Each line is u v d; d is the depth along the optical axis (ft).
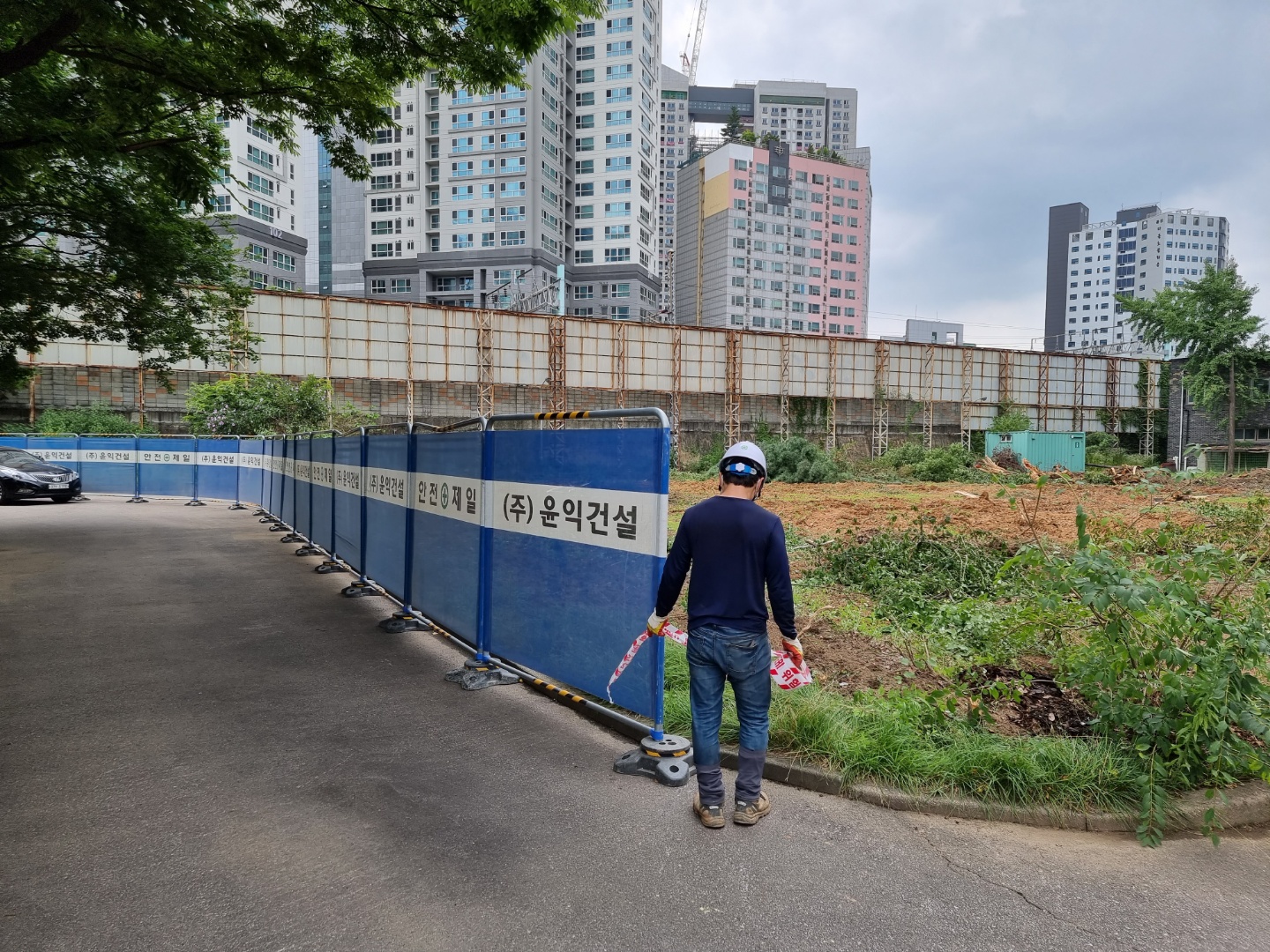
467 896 8.99
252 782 12.12
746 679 10.70
